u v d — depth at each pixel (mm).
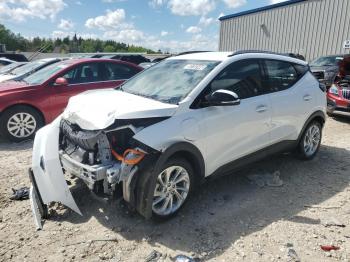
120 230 3387
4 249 3062
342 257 3045
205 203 3980
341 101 8234
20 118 6480
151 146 3242
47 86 6703
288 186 4520
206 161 3779
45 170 3533
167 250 3104
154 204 3408
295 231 3439
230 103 3619
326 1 18500
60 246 3127
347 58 8336
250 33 23719
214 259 2992
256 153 4426
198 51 5008
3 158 5504
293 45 20703
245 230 3443
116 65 7730
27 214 3658
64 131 3797
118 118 3229
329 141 6766
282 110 4648
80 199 3955
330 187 4516
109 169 3211
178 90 3854
